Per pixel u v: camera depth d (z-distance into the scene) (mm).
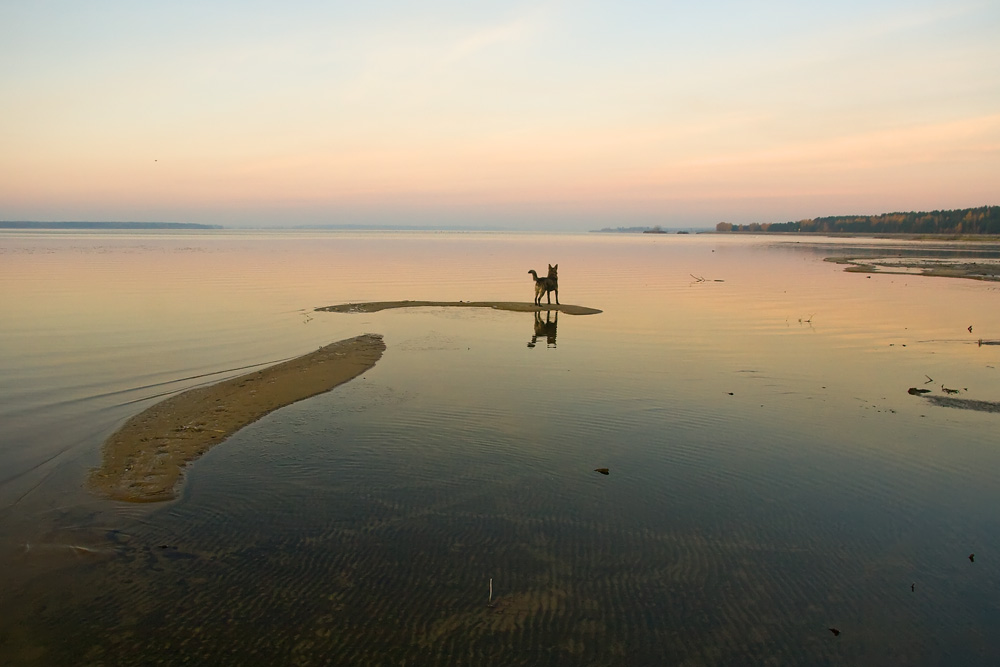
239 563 10234
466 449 15078
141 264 70000
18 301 38625
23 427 16141
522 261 86750
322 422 16781
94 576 9852
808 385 21188
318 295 44500
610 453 15008
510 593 9547
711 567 10320
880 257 97500
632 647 8445
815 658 8305
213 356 24375
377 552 10594
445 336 29266
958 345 28125
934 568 10422
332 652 8289
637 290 51094
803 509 12359
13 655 8148
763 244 165125
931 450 15383
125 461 14008
